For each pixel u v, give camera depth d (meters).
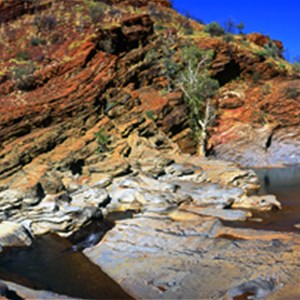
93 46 25.16
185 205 14.88
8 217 13.33
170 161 19.45
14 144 17.64
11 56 25.02
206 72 30.20
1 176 15.65
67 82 22.78
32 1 32.19
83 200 15.14
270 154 29.67
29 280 9.08
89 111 21.66
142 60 29.22
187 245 10.23
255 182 19.22
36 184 13.92
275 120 30.78
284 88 32.53
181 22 41.62
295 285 7.23
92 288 8.50
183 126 27.75
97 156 19.14
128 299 7.94
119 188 16.39
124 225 12.49
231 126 30.52
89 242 11.72
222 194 15.36
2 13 30.70
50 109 20.09
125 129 22.33
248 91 33.78
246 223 12.52
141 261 9.63
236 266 8.52
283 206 15.07
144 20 30.81
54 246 11.66
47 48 26.38
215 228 11.30
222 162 20.98
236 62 34.62
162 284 8.27
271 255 8.91
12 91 21.67
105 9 33.81
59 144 19.25
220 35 40.53
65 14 31.64
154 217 13.27
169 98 27.78
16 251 11.30
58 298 7.16
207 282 7.99
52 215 13.01
